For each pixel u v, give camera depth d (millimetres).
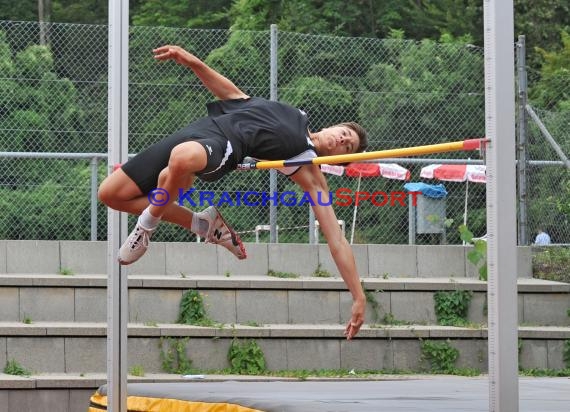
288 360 10977
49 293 10938
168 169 4910
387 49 12664
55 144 12422
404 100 12648
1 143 12180
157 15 26562
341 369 11062
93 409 7137
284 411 5332
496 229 4242
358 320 5125
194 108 12461
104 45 12969
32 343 10461
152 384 7195
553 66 24000
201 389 6828
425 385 7578
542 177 12695
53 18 28500
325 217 5273
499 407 4227
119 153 6355
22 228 11992
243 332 10883
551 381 8297
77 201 12133
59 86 12578
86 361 10555
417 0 27203
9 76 12336
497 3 4270
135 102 12383
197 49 12930
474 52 12898
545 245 12625
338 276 12000
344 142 5543
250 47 12398
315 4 26125
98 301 11023
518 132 12656
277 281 11367
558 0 26781
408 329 11203
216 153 4961
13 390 9992
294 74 12430
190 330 10789
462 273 12320
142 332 10695
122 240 6301
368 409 5379
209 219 5344
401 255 12211
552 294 11922
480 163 12297
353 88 12555
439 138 12734
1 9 27922
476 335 11305
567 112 12898
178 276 11602
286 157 5289
